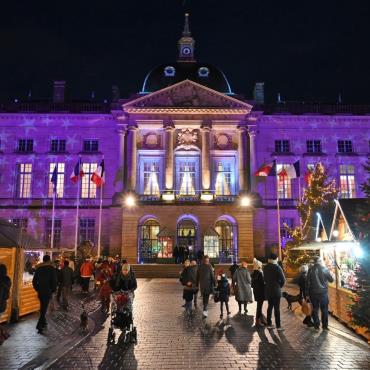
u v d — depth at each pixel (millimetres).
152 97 44219
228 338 11414
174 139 45062
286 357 9453
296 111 46688
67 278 16688
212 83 47969
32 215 44062
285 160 45375
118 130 44312
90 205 44156
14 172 44812
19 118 45438
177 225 43375
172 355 9711
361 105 47375
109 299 16078
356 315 10867
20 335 11906
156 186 44906
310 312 12805
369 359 9266
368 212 11359
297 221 44094
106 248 43406
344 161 45469
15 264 14383
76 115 45344
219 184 45219
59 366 8914
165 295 21531
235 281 15680
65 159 45062
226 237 43281
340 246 14508
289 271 30672
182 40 50938
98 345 10734
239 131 44406
